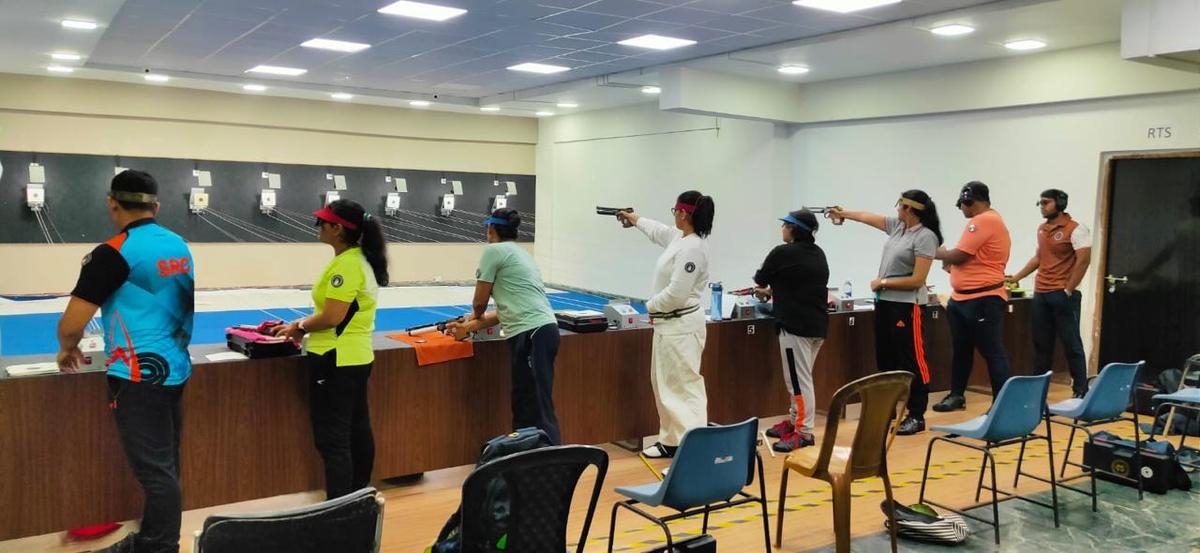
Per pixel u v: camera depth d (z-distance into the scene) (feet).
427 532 12.26
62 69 33.47
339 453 11.62
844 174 31.48
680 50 27.37
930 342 21.48
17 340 27.27
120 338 9.44
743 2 20.79
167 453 9.70
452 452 14.48
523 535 7.61
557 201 48.52
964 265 18.85
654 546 11.66
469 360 14.56
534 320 14.02
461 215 48.26
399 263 46.68
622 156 43.01
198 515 12.77
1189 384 18.28
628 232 42.78
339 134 44.29
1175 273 21.93
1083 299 23.88
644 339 16.61
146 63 32.32
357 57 30.30
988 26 21.58
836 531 10.60
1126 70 22.59
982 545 11.91
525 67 31.91
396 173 46.03
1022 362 23.24
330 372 11.46
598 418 16.15
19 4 20.58
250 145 41.86
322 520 6.48
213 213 41.14
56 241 37.52
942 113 27.86
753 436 9.96
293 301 38.09
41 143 36.91
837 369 19.90
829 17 22.12
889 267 17.81
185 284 9.84
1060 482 14.55
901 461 16.05
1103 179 23.48
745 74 30.71
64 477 11.12
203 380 12.05
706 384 17.61
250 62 31.76
